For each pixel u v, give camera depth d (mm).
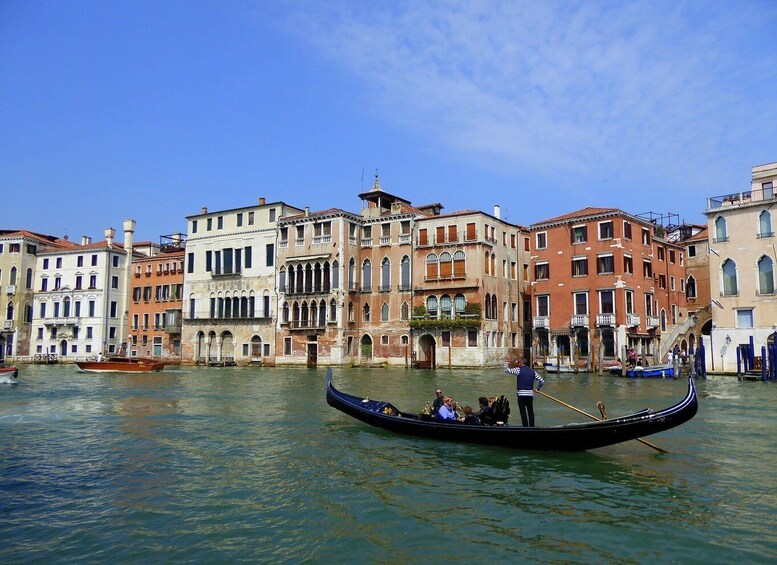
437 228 46125
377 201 50906
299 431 15039
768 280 34781
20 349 62969
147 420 17125
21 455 12469
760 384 28625
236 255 54125
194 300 56312
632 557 7137
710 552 7254
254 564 7020
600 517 8453
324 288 48406
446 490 9766
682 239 52500
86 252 62344
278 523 8305
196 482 10336
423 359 46219
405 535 7844
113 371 42312
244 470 11133
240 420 16984
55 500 9383
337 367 47031
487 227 45438
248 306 52875
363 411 15133
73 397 23672
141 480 10492
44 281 64188
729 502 9055
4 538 7844
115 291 62406
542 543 7555
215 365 53531
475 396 23672
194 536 7859
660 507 8852
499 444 12656
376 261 48750
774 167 35406
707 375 35344
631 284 41938
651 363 42531
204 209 57281
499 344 45969
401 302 47156
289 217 50906
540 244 45312
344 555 7246
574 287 43062
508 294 47844
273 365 50938
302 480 10414
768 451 12391
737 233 35875
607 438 11531
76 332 62031
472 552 7305
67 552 7395
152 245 67000
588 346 42156
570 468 11102
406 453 12398
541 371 41781
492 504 9047
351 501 9227
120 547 7527
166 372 42969
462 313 44375
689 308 50062
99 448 13141
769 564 6922
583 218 42781
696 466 11195
